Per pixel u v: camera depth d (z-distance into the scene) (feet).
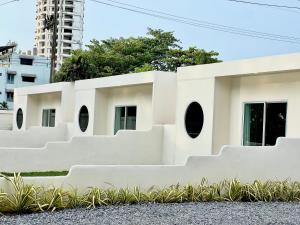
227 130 47.29
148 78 55.26
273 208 31.42
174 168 35.55
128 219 27.14
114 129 65.00
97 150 51.11
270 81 43.24
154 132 53.21
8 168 47.01
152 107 54.75
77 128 69.62
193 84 49.11
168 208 30.76
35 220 26.58
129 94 62.03
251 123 45.16
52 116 83.61
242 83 46.09
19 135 66.08
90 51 152.56
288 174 38.65
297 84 40.68
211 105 46.57
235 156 37.47
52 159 49.08
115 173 33.55
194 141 48.62
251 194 34.86
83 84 68.85
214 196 34.81
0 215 27.96
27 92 87.15
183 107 50.31
